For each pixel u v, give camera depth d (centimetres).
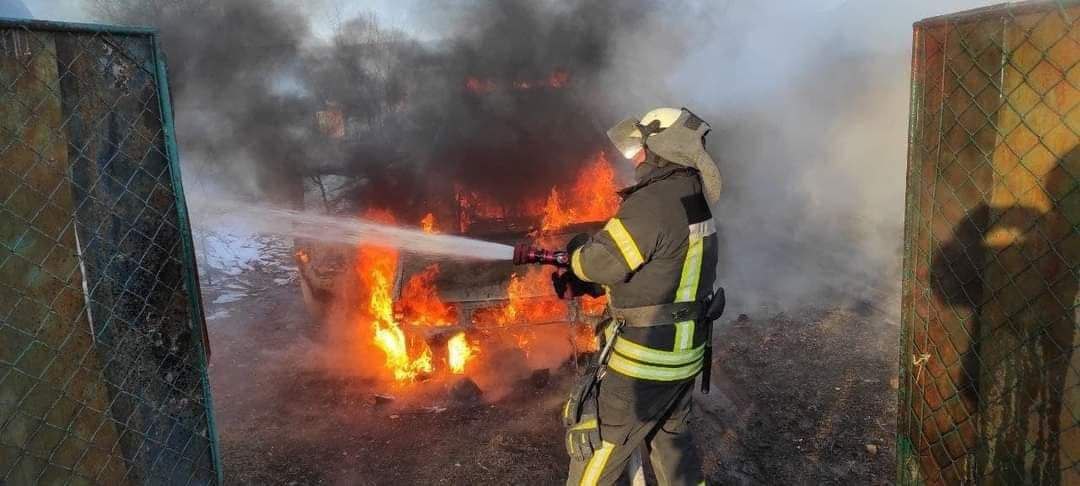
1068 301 156
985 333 186
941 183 202
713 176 207
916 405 224
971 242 189
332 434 335
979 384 189
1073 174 153
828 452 299
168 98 194
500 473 295
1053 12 155
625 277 204
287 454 317
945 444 207
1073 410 156
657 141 208
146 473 203
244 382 405
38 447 178
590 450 217
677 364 212
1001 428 181
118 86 185
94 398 188
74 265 181
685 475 229
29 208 171
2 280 167
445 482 291
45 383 178
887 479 276
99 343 188
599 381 221
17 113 167
